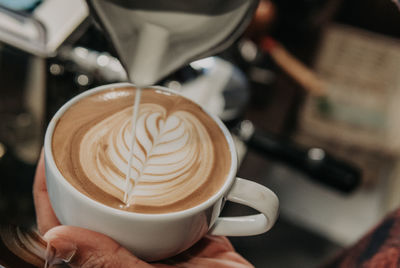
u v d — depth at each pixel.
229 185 0.48
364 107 1.12
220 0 0.38
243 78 0.86
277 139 0.88
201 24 0.40
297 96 1.16
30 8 0.77
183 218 0.43
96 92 0.56
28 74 0.77
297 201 1.02
